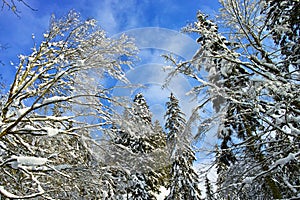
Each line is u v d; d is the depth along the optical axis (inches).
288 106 212.1
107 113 247.4
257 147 246.8
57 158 262.8
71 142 274.2
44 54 267.9
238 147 243.1
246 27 281.0
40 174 223.9
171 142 255.8
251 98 226.2
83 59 247.0
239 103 233.0
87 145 239.0
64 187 243.0
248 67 243.4
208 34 273.0
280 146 244.1
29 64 255.4
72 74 252.5
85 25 263.7
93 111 247.4
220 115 231.8
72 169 229.3
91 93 251.9
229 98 228.7
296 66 268.2
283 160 212.1
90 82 254.8
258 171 255.0
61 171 235.1
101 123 237.1
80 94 251.4
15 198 184.9
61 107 265.7
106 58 256.1
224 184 252.5
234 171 259.0
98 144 230.5
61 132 220.7
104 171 247.0
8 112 247.8
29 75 259.9
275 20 276.2
